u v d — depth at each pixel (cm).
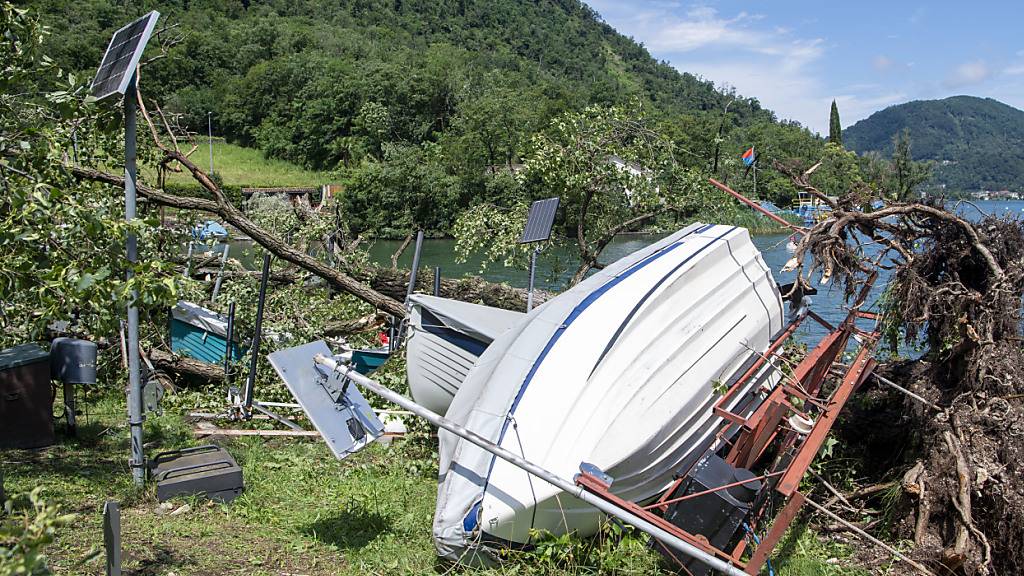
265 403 932
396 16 17850
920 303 693
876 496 660
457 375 766
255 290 1087
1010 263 683
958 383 679
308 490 662
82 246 603
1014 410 614
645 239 2831
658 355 584
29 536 282
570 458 514
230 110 7594
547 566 504
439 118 7475
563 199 1400
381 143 6656
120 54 607
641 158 1321
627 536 509
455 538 499
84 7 9075
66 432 764
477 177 4825
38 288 569
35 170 704
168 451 661
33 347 756
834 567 558
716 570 461
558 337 580
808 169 784
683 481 512
